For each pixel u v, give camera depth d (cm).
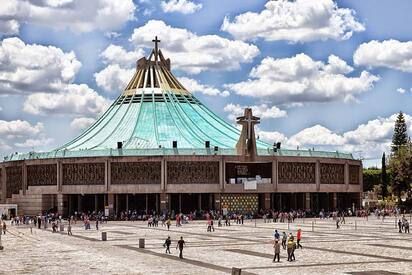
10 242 6706
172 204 12794
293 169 12438
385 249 5566
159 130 13400
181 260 4853
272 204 12625
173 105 14138
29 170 12644
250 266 4472
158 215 11538
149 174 11844
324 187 12781
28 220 10912
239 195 12100
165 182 11775
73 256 5200
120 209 12625
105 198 12106
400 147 15838
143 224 10231
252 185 11962
